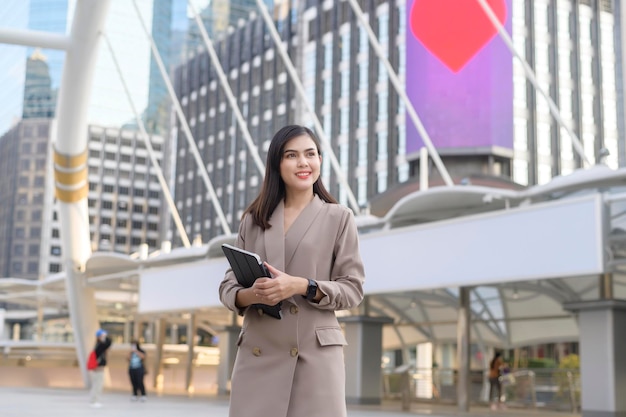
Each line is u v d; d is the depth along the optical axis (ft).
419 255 59.62
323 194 10.25
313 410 9.24
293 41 291.99
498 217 54.13
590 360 52.85
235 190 317.22
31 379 116.88
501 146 209.97
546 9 240.53
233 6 498.69
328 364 9.41
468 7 130.31
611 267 49.26
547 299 77.71
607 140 242.37
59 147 88.33
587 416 52.42
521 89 228.63
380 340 72.49
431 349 92.07
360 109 257.14
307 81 280.72
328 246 9.74
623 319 52.80
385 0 252.21
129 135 469.57
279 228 9.71
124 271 106.32
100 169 459.32
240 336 9.73
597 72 245.45
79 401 68.74
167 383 130.41
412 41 214.90
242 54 322.96
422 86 211.61
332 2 272.51
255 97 310.86
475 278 55.26
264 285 8.89
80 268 104.27
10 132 472.85
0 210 465.47
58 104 82.94
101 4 69.82
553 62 238.48
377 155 248.73
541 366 79.87
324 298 9.23
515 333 83.30
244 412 9.36
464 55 130.00
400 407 68.54
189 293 87.25
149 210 467.93
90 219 452.35
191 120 351.67
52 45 73.36
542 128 229.86
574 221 49.37
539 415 61.26
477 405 73.36
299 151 9.84
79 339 106.93
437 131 210.59
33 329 365.40
